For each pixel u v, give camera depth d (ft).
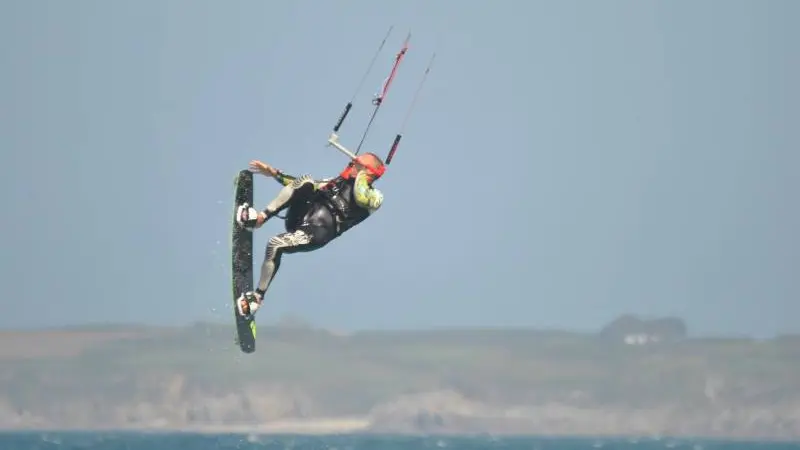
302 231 222.48
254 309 222.28
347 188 223.71
